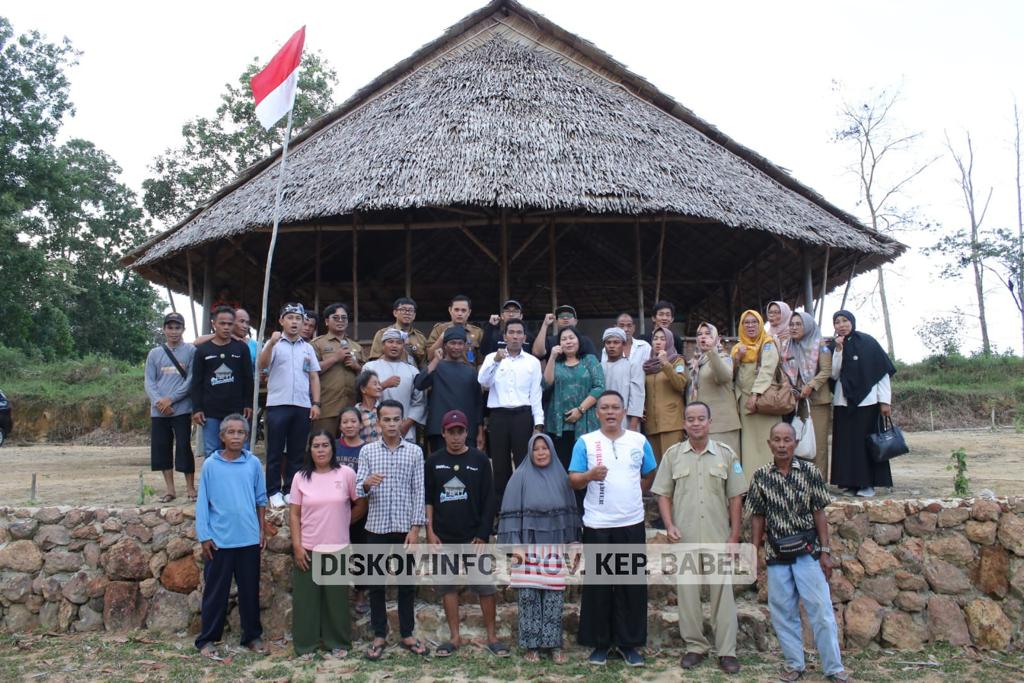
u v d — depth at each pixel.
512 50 11.02
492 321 6.62
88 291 29.39
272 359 5.91
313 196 8.31
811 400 6.45
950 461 10.06
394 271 13.79
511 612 5.12
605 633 4.73
